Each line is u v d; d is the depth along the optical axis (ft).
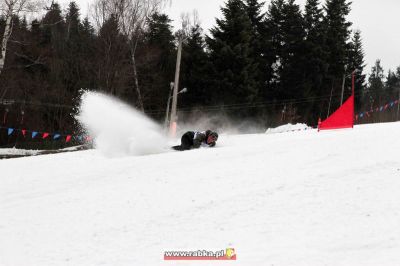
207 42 184.96
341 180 36.94
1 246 31.01
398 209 29.68
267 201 33.91
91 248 28.84
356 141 52.24
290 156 48.11
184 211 33.88
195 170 46.57
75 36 211.00
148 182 43.86
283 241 26.61
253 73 181.47
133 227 31.81
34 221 35.88
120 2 168.86
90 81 180.24
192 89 190.39
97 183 46.47
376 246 24.70
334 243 25.63
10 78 164.55
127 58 178.81
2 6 119.03
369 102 320.91
